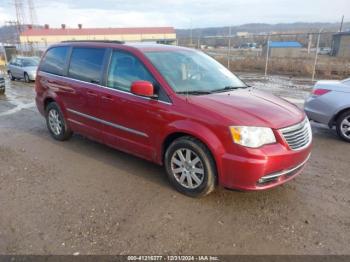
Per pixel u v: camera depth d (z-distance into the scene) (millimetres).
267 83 14523
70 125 5332
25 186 3928
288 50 32625
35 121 7398
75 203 3508
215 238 2898
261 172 3145
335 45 34125
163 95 3730
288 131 3307
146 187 3896
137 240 2863
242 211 3346
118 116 4258
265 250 2744
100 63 4586
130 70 4156
